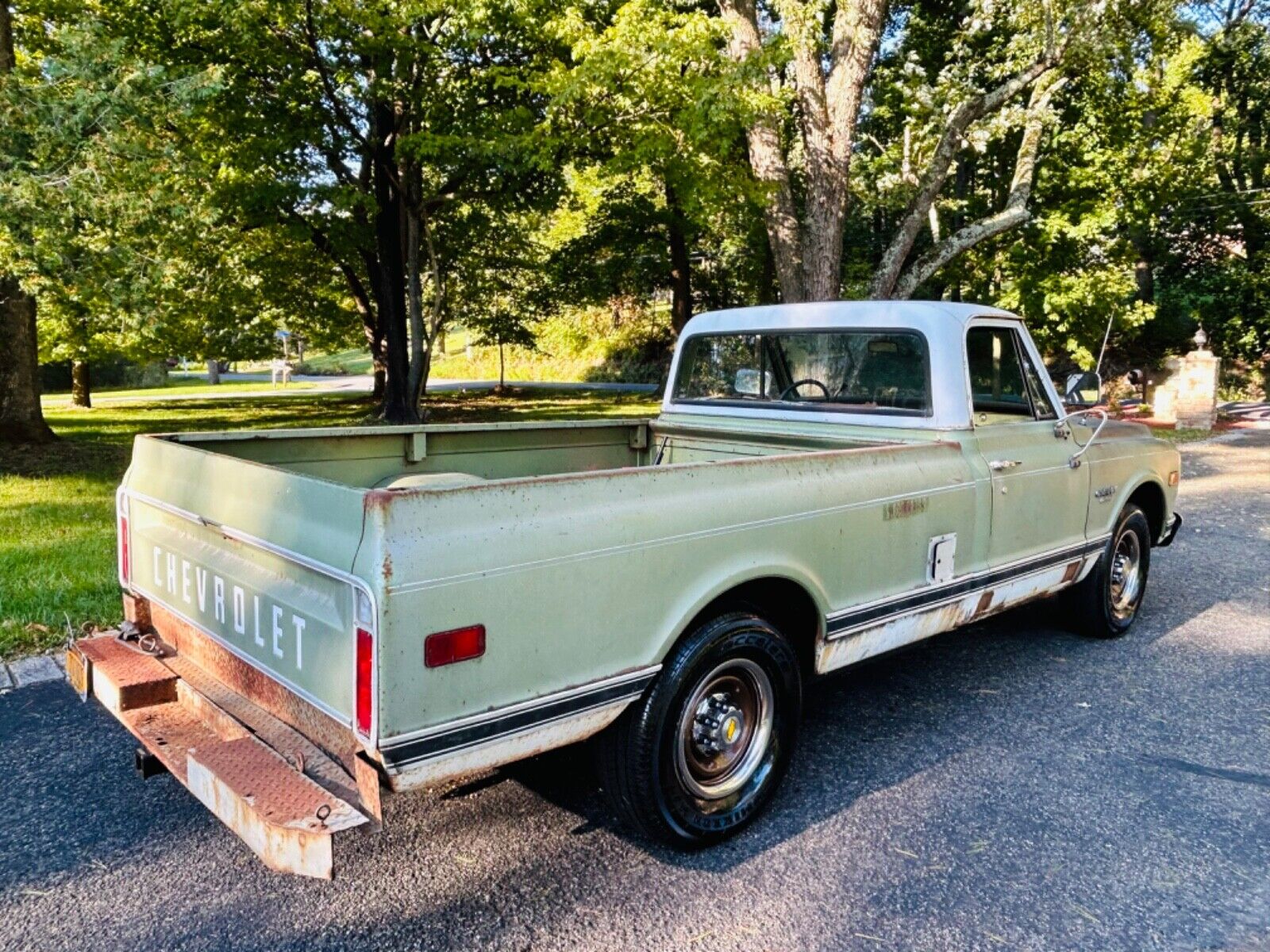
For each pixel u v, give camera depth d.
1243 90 25.17
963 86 15.01
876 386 4.28
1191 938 2.62
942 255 14.05
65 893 2.78
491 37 12.45
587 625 2.57
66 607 5.24
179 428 16.30
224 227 13.40
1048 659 4.97
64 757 3.66
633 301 32.31
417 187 14.70
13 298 12.27
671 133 11.73
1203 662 4.95
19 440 12.71
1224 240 26.73
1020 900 2.79
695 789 2.99
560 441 4.80
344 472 4.01
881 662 4.91
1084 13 12.57
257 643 2.65
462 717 2.31
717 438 4.85
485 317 25.86
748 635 3.03
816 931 2.62
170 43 11.82
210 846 3.05
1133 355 25.53
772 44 11.04
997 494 4.06
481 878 2.88
